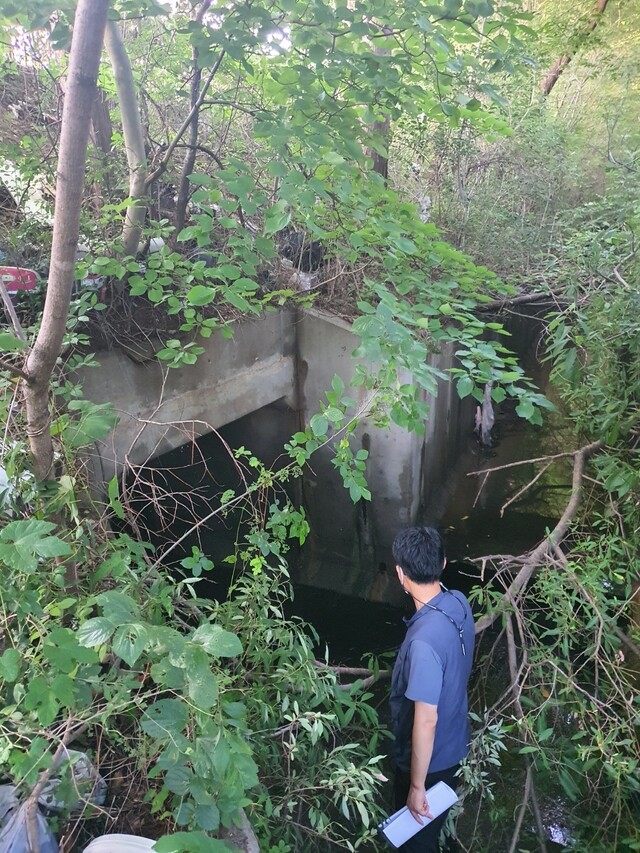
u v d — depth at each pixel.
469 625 2.32
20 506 1.93
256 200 2.30
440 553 2.30
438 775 2.34
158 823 1.78
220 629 1.30
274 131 2.26
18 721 1.50
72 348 3.15
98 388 3.71
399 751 2.38
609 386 3.70
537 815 2.95
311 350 5.27
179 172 4.50
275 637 2.64
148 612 2.04
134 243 3.67
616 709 3.20
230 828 1.77
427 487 6.09
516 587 3.34
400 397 2.30
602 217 5.02
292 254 5.40
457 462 7.47
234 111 4.44
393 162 6.61
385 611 5.38
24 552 1.31
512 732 3.49
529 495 6.71
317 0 2.28
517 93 6.71
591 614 3.54
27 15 2.33
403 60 2.50
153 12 2.38
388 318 2.02
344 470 2.48
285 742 2.51
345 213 3.04
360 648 4.96
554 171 7.12
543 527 6.13
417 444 5.36
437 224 6.13
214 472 5.36
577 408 4.73
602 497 4.24
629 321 3.55
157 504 3.08
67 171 1.48
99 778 1.77
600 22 6.57
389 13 2.39
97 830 1.77
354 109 2.64
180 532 5.04
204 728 1.34
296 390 5.43
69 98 1.44
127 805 1.83
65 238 1.53
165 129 4.51
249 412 4.95
